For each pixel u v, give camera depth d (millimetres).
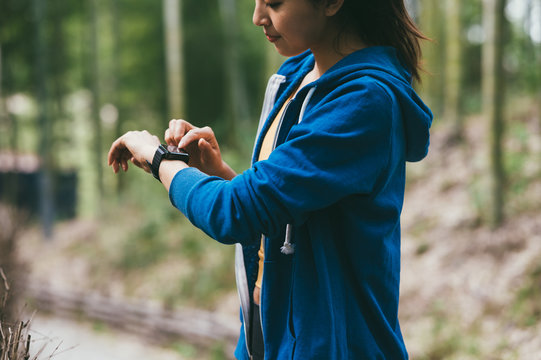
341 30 989
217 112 14727
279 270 973
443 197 6605
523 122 7438
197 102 14648
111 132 14453
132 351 6426
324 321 887
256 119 13039
